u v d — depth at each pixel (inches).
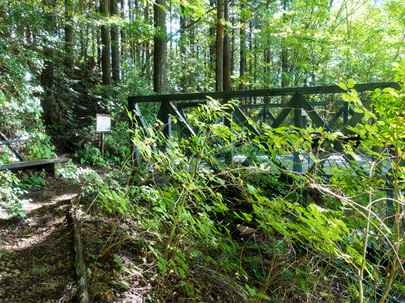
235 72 794.2
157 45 347.9
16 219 123.4
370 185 92.5
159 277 86.1
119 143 307.4
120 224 116.3
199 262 97.9
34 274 84.0
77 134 295.0
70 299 72.7
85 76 506.9
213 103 88.0
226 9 434.6
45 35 277.0
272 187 153.6
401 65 67.3
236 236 138.2
